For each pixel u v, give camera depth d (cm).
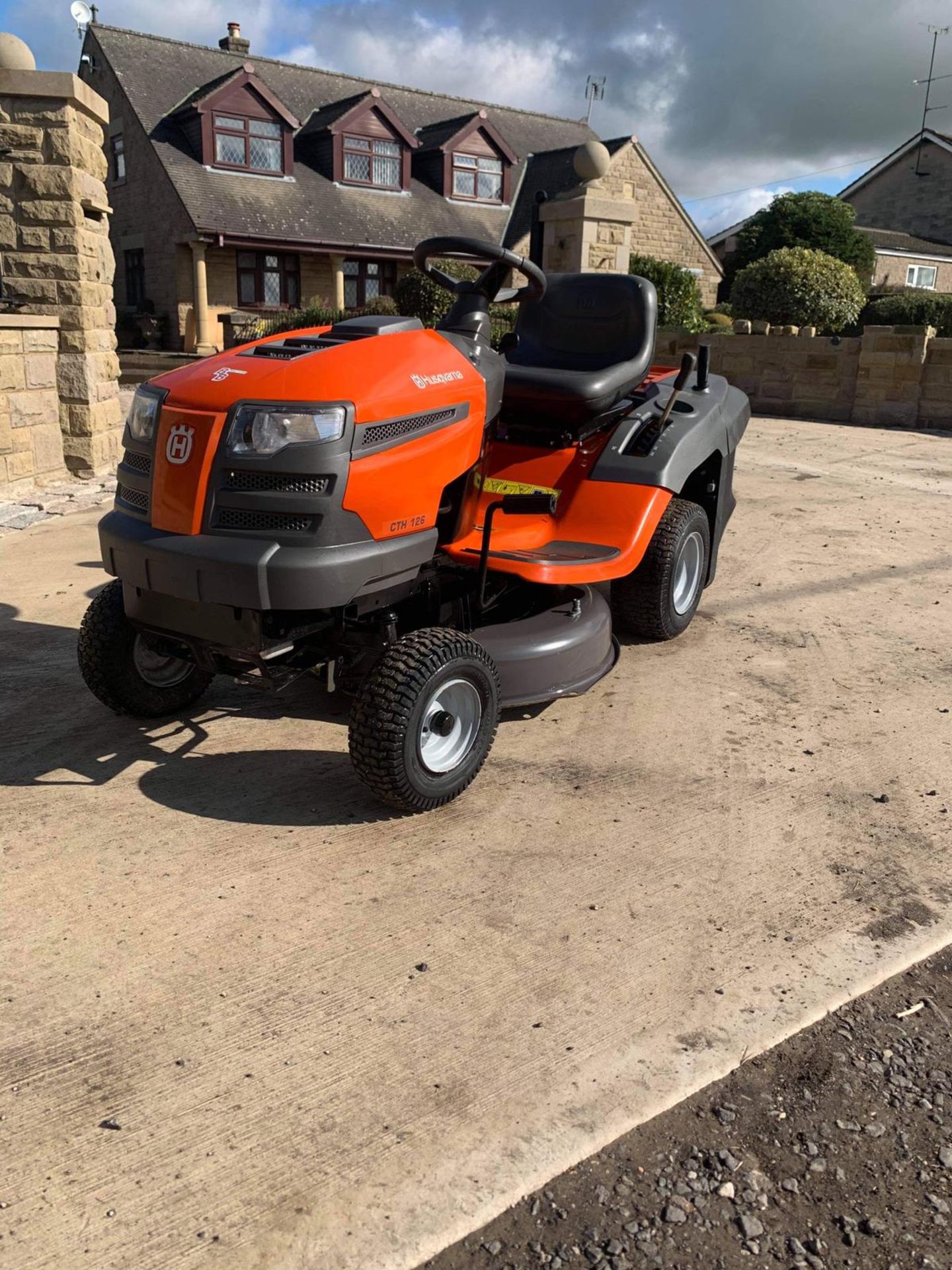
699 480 498
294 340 328
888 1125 205
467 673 311
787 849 303
